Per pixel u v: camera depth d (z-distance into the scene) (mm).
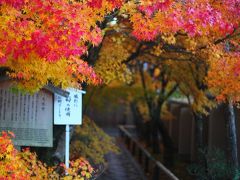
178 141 21547
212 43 9961
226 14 8938
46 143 9406
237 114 13445
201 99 12766
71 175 9281
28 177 8023
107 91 21797
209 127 15586
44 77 7930
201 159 13008
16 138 9383
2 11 7055
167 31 8375
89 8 7816
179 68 13219
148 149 21906
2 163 7652
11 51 7020
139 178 16844
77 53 7117
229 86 9617
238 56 9375
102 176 17000
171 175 12648
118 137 30219
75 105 9586
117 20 10375
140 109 23188
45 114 9406
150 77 20734
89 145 13695
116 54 11773
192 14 8023
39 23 7258
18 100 9375
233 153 11000
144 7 7844
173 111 23266
